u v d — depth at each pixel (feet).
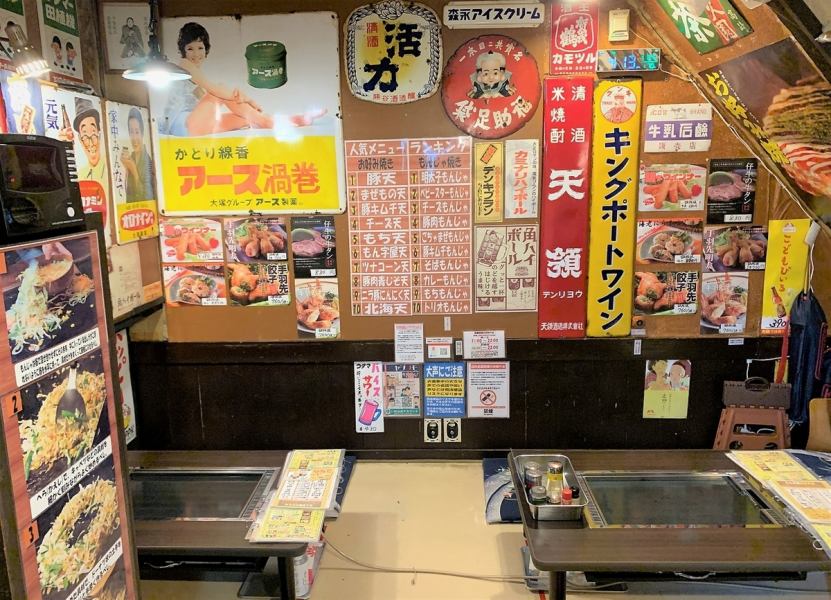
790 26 7.43
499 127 9.58
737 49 8.26
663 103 9.36
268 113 9.68
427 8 9.29
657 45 9.23
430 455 10.77
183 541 6.70
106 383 5.05
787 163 9.06
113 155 8.70
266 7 9.37
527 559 8.18
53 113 7.40
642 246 9.82
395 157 9.74
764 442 9.96
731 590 7.75
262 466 8.49
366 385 10.52
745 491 7.61
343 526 9.05
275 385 10.55
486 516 9.23
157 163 9.83
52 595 4.28
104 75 9.31
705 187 9.59
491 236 9.93
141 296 9.55
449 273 10.09
